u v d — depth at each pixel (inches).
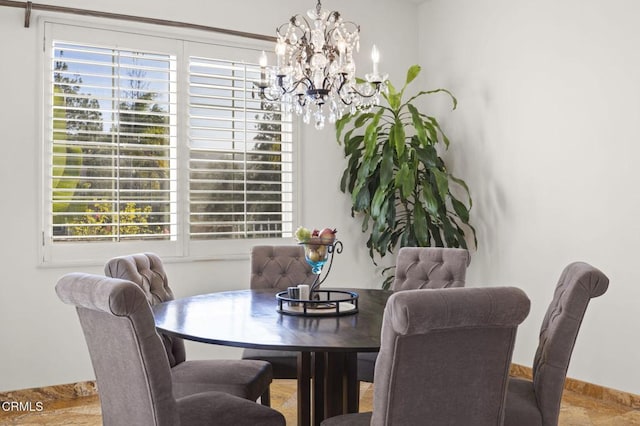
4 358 142.0
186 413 80.7
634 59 139.5
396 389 64.9
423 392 66.1
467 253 125.3
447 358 66.1
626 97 141.3
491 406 70.0
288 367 117.8
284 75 114.3
